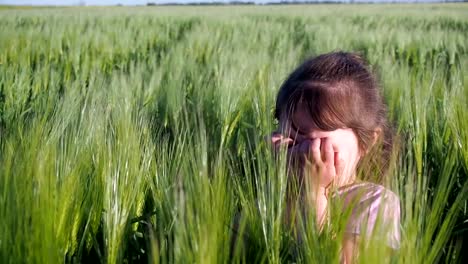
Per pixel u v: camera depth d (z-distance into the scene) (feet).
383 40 44.09
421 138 11.96
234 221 6.63
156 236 6.57
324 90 6.24
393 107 14.82
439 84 17.28
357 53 7.13
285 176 6.04
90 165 8.73
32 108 18.11
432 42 41.45
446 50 40.04
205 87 17.60
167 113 15.70
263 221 5.93
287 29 62.75
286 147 6.12
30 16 86.17
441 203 6.51
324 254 5.52
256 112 14.20
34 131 8.50
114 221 7.05
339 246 5.53
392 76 17.39
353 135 6.39
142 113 13.52
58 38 40.78
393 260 5.29
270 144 6.36
